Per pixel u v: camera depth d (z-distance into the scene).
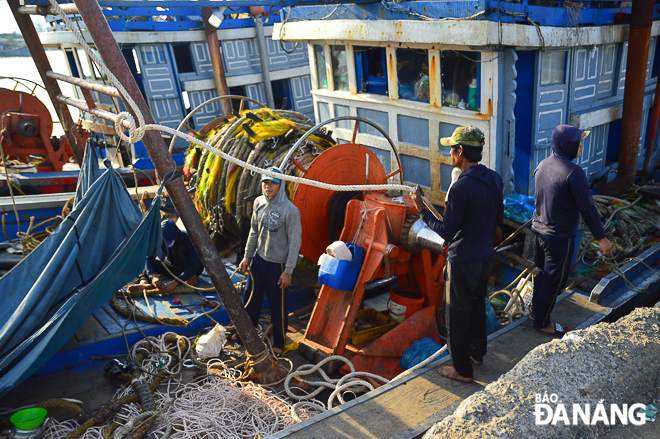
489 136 5.69
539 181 3.99
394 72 6.77
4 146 9.25
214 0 8.77
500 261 6.04
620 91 7.25
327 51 7.89
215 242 7.04
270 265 4.61
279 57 12.48
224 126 6.81
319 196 5.46
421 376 3.72
